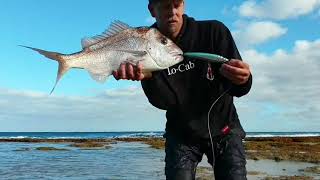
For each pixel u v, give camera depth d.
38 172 3.38
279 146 6.36
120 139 11.72
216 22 1.12
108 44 1.04
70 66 1.03
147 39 1.02
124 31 1.04
